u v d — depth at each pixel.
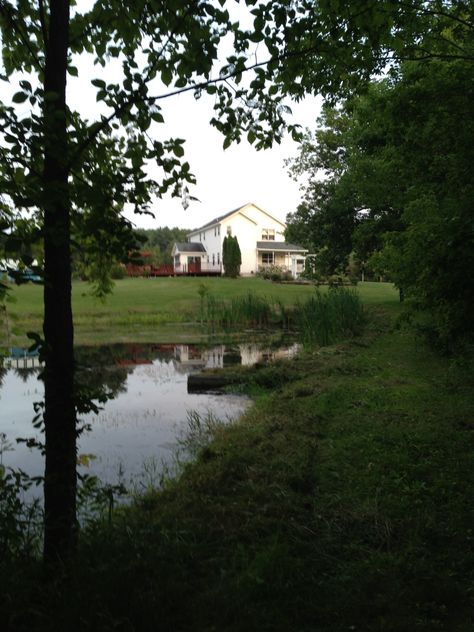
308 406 7.70
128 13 3.13
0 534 3.04
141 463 6.06
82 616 2.59
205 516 4.09
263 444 5.88
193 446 6.64
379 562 3.29
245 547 3.59
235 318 25.16
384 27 3.68
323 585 3.09
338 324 16.64
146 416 8.36
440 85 5.77
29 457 6.32
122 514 4.34
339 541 3.63
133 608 2.72
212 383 10.89
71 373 2.93
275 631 2.70
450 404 7.18
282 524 3.86
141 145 3.18
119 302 29.39
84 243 3.38
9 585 2.75
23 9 3.06
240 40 3.22
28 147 2.50
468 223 4.57
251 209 51.59
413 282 6.92
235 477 4.99
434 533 3.65
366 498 4.28
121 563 3.06
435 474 4.74
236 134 3.68
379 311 21.69
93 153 2.96
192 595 3.02
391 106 6.28
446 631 2.67
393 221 19.11
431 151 6.73
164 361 14.67
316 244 24.98
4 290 2.53
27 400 9.75
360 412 7.09
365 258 23.22
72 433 2.97
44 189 2.42
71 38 3.31
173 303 29.48
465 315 4.89
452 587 3.00
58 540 2.98
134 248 2.94
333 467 5.06
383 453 5.34
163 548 3.42
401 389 8.30
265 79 3.30
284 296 31.28
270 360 13.82
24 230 2.83
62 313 2.86
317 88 3.89
